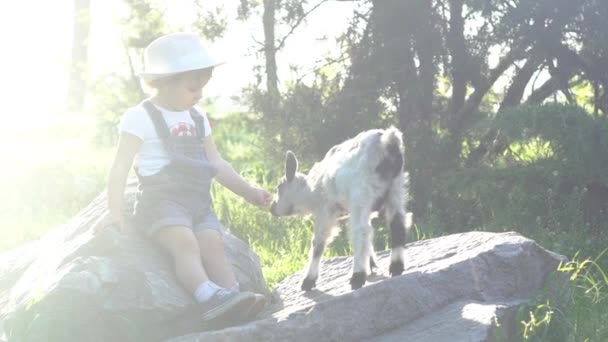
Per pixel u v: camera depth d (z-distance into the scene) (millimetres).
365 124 10602
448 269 4898
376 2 10578
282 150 11164
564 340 4859
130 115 5020
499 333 4434
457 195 9750
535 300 4895
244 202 10508
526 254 5117
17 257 6242
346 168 4848
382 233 9445
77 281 4598
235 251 5734
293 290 5559
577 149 8250
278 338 4516
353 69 10727
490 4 9445
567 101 9594
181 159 4992
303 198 5266
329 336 4594
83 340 4535
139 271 4777
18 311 4641
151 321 4656
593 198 8727
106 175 14094
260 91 11398
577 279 6316
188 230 4910
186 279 4816
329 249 8344
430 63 10297
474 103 10508
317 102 11031
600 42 9039
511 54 10078
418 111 10625
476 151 10375
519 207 8828
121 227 5008
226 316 4730
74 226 5977
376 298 4699
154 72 4977
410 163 10125
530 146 10578
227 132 19625
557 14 9203
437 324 4594
